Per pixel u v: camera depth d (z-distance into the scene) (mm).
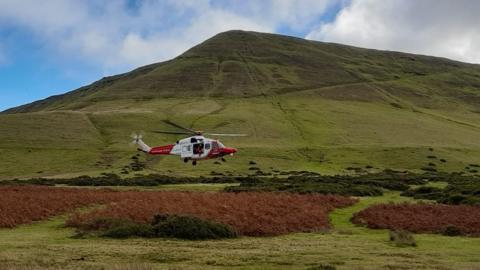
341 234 32750
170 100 195250
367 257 23375
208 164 100750
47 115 140625
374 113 174750
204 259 22469
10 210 38219
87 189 60781
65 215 40469
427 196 54750
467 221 35250
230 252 24484
